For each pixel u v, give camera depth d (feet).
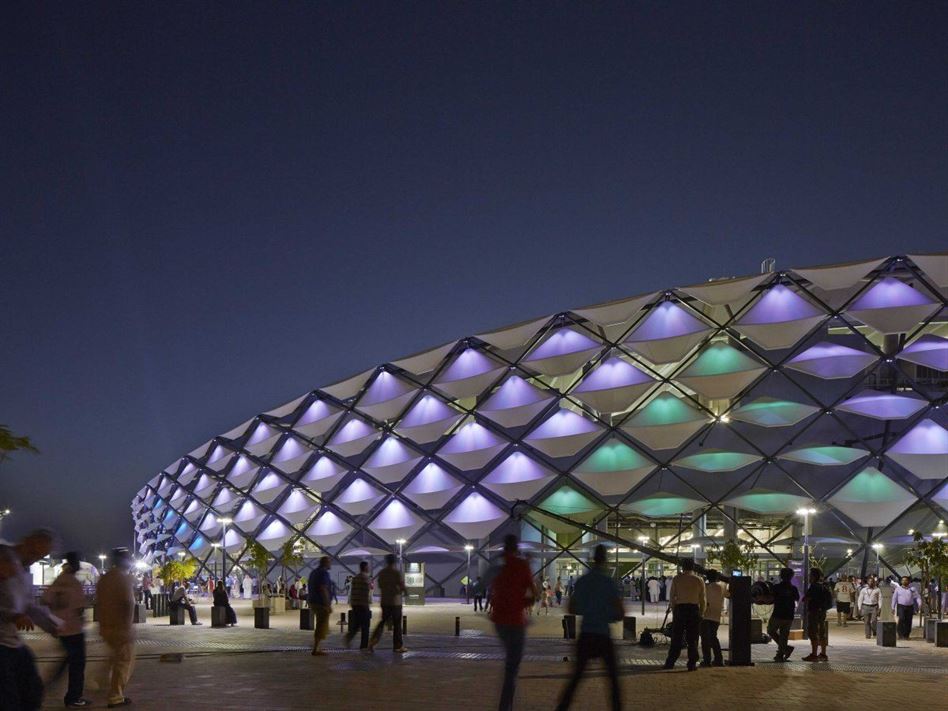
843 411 125.29
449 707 34.65
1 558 22.39
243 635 76.95
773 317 124.88
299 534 156.15
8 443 42.11
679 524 130.52
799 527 124.98
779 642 58.85
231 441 201.77
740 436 128.67
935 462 119.65
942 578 88.79
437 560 149.38
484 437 143.23
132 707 34.42
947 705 37.65
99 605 34.96
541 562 136.05
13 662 22.22
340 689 39.65
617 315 135.54
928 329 128.57
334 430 169.99
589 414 137.90
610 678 31.14
